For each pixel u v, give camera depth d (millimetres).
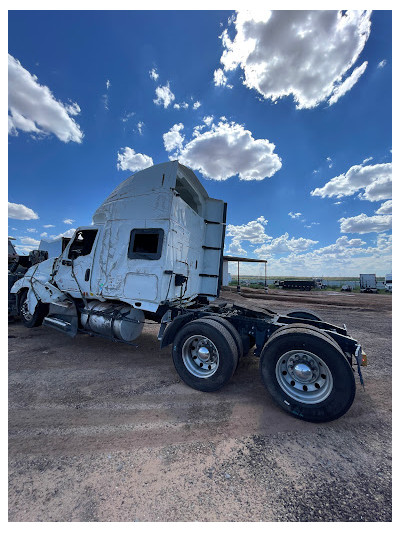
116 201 4484
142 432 2303
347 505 1600
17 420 2449
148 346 5105
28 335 5590
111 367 3930
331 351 2494
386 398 3188
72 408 2693
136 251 4098
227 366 2969
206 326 3113
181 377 3309
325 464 1963
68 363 4051
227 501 1603
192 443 2168
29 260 6965
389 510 1567
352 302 15883
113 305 4551
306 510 1558
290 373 2760
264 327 3258
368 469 1921
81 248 5070
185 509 1532
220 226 5570
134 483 1716
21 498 1576
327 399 2486
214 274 5426
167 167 4012
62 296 5043
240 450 2100
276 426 2475
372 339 6414
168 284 3893
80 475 1774
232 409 2766
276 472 1862
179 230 4262
